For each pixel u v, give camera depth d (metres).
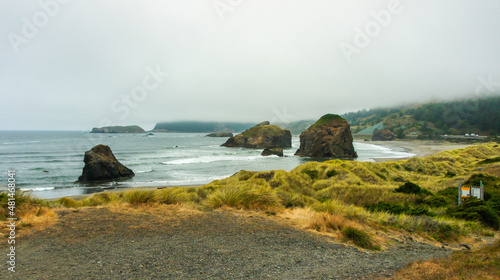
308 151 81.94
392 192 14.87
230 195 9.16
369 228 7.56
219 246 5.05
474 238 7.97
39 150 86.12
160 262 4.11
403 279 3.69
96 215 6.86
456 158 36.06
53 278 3.38
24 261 3.89
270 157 76.69
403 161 30.41
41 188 34.38
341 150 77.31
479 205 11.16
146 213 7.31
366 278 3.84
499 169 23.56
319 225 6.95
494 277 3.36
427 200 13.95
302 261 4.55
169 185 35.88
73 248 4.54
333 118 82.62
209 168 53.19
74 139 140.38
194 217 7.11
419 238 7.29
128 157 72.25
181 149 103.88
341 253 5.14
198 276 3.68
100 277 3.48
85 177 38.84
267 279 3.70
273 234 6.09
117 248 4.64
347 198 14.11
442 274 3.77
